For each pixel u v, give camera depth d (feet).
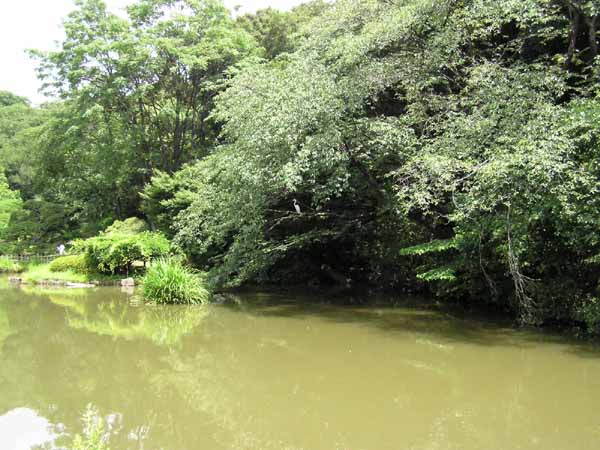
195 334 32.55
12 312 41.39
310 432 17.58
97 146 72.95
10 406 20.90
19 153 118.32
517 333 30.19
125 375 24.91
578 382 21.65
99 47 68.13
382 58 36.91
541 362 24.41
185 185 61.26
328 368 24.67
